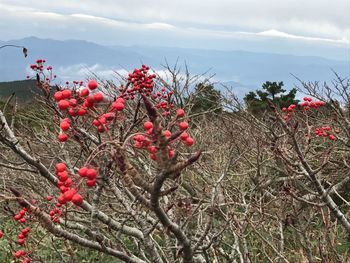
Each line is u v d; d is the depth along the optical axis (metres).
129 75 4.86
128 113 5.57
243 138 6.94
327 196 3.84
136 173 2.01
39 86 3.84
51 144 5.86
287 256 5.55
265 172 7.10
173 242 4.36
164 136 1.87
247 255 4.22
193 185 6.38
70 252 3.44
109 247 2.74
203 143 6.71
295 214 3.97
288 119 4.86
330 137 5.77
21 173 6.22
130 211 3.33
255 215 5.92
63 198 2.16
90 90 2.46
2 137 3.29
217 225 4.71
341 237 6.52
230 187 6.78
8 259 5.92
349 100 6.85
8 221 6.64
